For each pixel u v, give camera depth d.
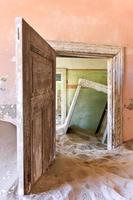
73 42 2.81
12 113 2.60
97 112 5.09
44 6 2.66
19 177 1.54
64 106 5.41
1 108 2.56
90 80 5.21
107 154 2.92
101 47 2.95
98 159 2.70
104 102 5.04
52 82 2.40
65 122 5.19
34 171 1.75
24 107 1.51
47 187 1.72
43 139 2.01
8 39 2.53
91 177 1.96
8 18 2.53
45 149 2.09
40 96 1.88
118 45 3.05
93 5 2.89
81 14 2.83
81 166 2.30
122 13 3.04
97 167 2.31
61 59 5.21
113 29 3.01
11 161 2.02
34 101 1.71
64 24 2.76
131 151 2.96
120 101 3.14
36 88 1.76
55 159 2.51
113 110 3.13
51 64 2.33
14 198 1.52
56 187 1.73
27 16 2.61
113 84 3.10
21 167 1.53
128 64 3.15
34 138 1.74
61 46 2.75
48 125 2.21
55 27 2.73
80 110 5.22
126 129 3.22
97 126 5.00
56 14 2.72
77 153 3.14
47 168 2.15
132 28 3.11
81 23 2.84
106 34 2.98
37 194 1.60
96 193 1.66
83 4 2.83
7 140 2.41
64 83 5.33
